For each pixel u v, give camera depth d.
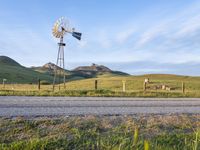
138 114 12.81
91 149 7.60
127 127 10.05
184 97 28.02
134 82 73.12
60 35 37.56
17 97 20.45
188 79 104.50
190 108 16.78
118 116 11.91
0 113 11.46
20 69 188.00
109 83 74.12
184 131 10.37
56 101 17.69
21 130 8.88
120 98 22.58
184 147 7.35
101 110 13.84
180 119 12.12
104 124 10.20
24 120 9.77
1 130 8.73
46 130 9.09
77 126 9.66
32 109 13.27
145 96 26.80
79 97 22.31
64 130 9.14
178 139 8.79
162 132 9.84
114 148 6.97
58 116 11.29
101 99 20.62
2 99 18.11
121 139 8.05
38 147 7.37
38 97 20.98
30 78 156.12
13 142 7.57
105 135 8.82
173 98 25.38
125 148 6.90
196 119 12.59
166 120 11.67
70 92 26.64
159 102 19.98
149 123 10.96
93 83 78.38
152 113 13.48
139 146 7.19
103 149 7.45
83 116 11.48
